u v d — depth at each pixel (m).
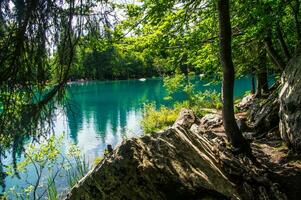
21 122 4.12
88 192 6.15
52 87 4.38
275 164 9.13
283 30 14.12
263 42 15.21
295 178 8.09
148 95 46.38
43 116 4.26
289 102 9.76
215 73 15.21
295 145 9.62
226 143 9.64
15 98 4.13
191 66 18.42
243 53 16.11
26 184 13.02
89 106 38.28
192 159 6.61
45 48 4.14
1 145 4.15
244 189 6.89
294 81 9.86
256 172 8.00
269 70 18.97
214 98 22.91
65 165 14.30
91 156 17.58
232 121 9.55
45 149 9.72
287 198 7.17
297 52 10.82
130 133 22.36
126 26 10.89
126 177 6.09
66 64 4.44
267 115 12.36
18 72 4.10
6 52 3.98
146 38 11.87
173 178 6.11
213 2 10.83
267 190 7.20
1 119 4.11
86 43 4.64
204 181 6.24
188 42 12.60
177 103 23.70
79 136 22.61
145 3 10.45
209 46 13.48
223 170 7.20
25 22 3.93
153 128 19.73
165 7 10.25
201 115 19.42
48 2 4.07
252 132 12.30
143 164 6.16
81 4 4.34
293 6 13.22
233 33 13.20
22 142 4.15
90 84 72.50
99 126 25.97
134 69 86.81
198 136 8.01
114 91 55.03
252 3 11.20
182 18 11.27
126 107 36.19
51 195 10.88
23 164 9.57
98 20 4.47
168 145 6.59
